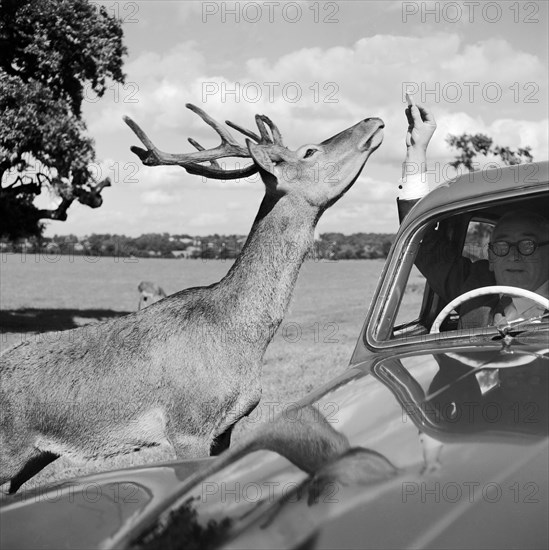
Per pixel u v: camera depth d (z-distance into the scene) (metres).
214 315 4.55
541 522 1.14
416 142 3.32
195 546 1.25
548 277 2.42
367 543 1.13
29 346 4.74
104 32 21.00
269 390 9.26
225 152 4.91
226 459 1.59
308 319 22.28
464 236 2.57
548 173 2.38
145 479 1.79
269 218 4.76
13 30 20.23
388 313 2.36
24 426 4.60
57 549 1.43
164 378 4.45
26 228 22.08
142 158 4.76
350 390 1.75
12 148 19.44
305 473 1.36
